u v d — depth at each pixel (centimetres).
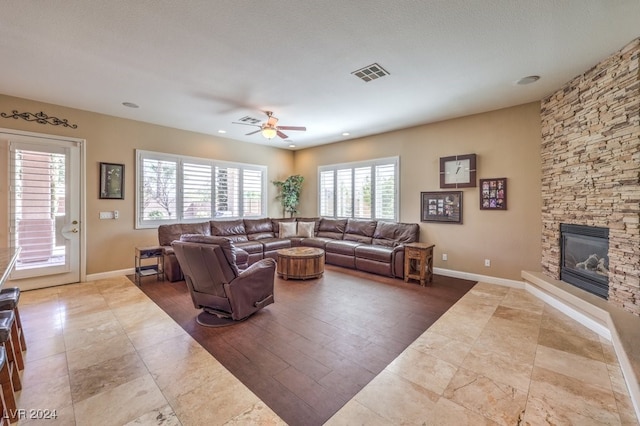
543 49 274
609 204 290
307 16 226
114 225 484
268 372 214
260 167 712
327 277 488
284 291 411
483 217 459
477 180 464
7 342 191
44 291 404
